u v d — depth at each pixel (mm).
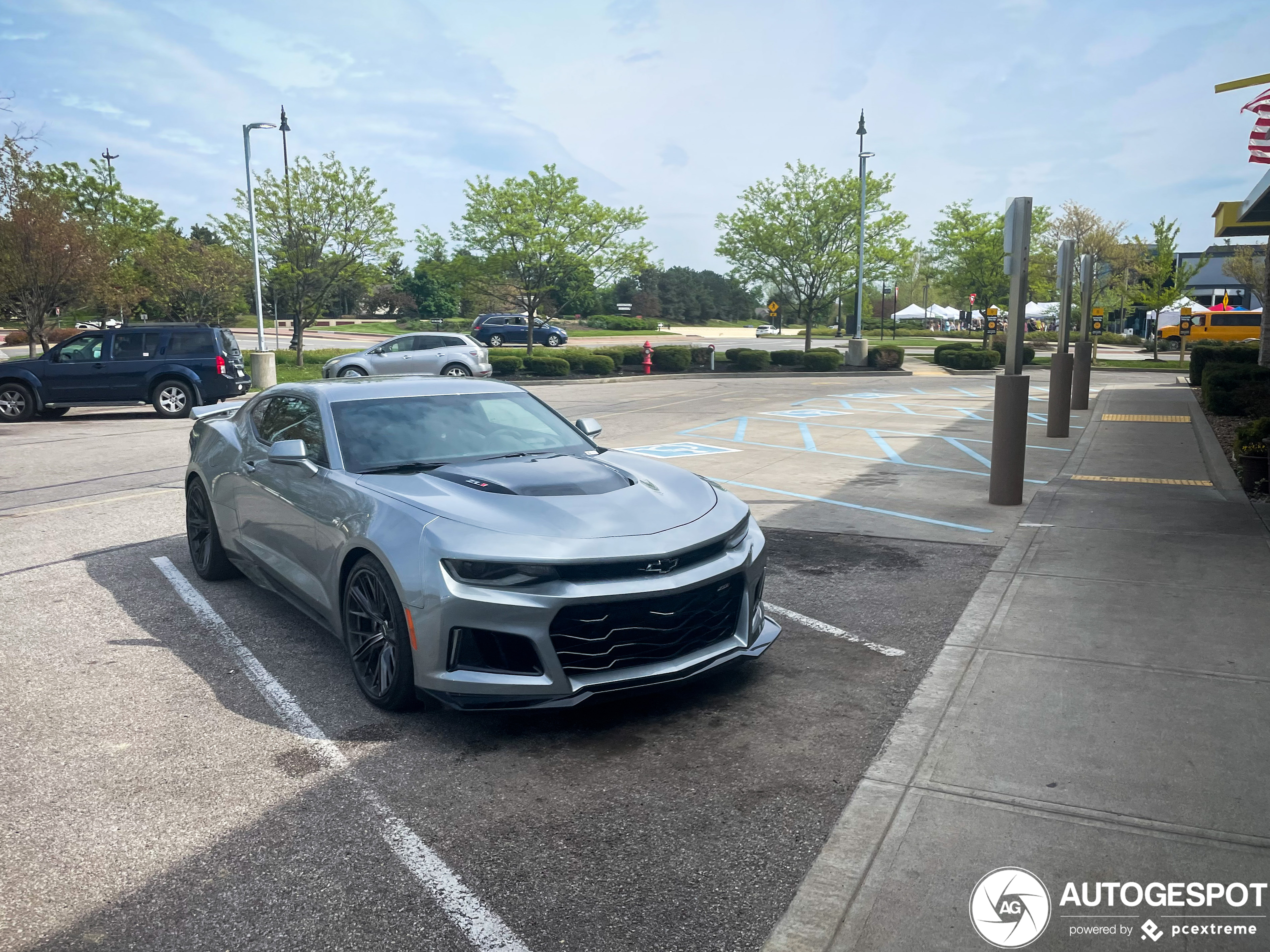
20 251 24969
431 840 2996
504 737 3766
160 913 2629
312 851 2938
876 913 2547
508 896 2689
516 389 5629
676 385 26609
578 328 73562
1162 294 37656
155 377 17172
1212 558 5992
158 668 4582
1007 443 7988
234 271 40344
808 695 4105
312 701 4160
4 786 3373
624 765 3496
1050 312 66375
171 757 3604
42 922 2586
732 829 3027
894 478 9695
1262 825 2906
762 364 32000
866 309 76312
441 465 4617
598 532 3785
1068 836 2885
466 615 3594
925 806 3090
